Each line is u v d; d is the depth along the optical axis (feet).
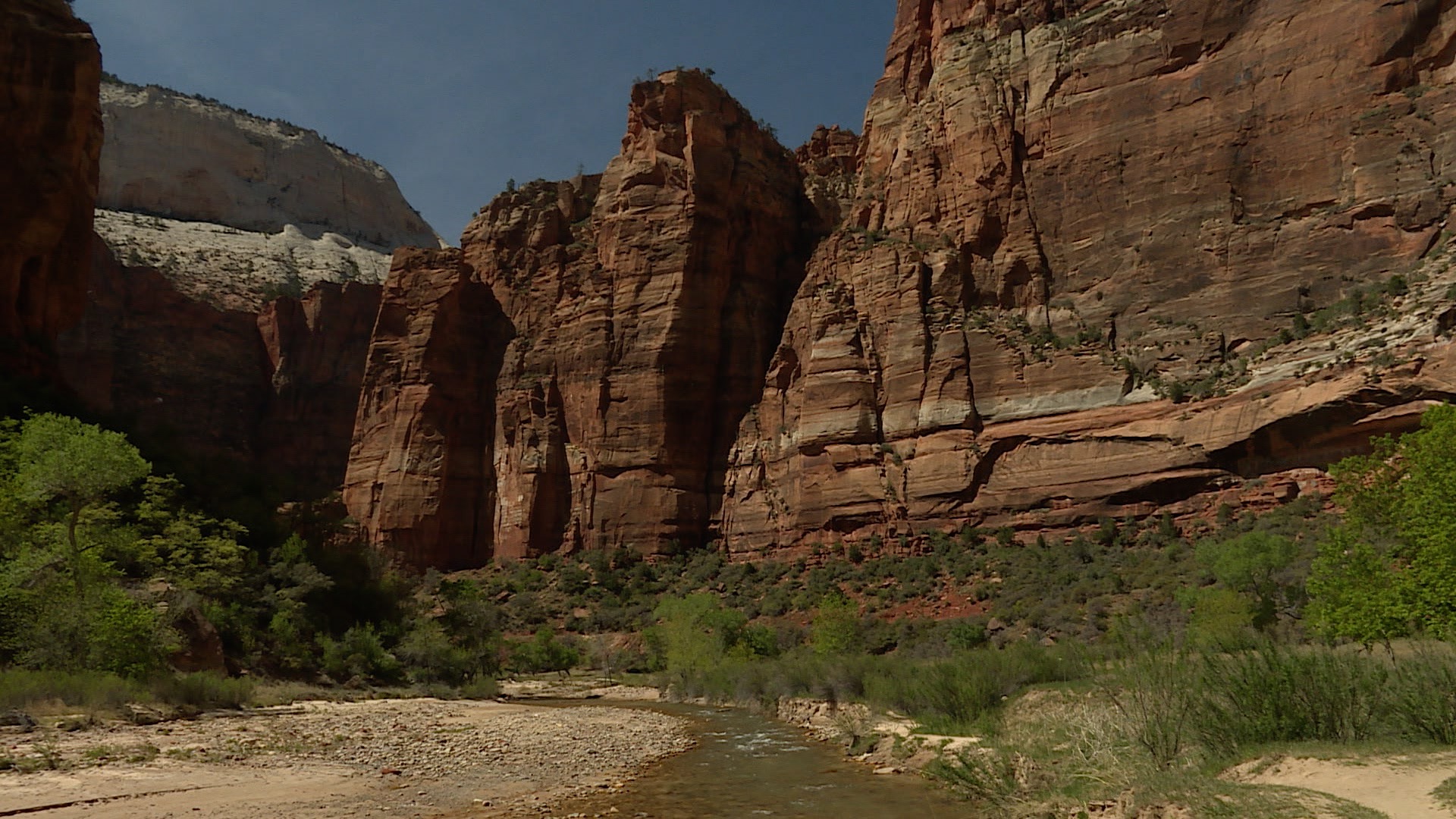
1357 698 38.52
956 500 193.47
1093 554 164.35
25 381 143.13
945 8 240.53
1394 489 74.69
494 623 195.11
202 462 170.40
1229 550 119.14
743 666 129.70
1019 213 211.20
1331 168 174.91
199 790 46.26
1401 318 148.05
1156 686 42.73
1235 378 168.14
